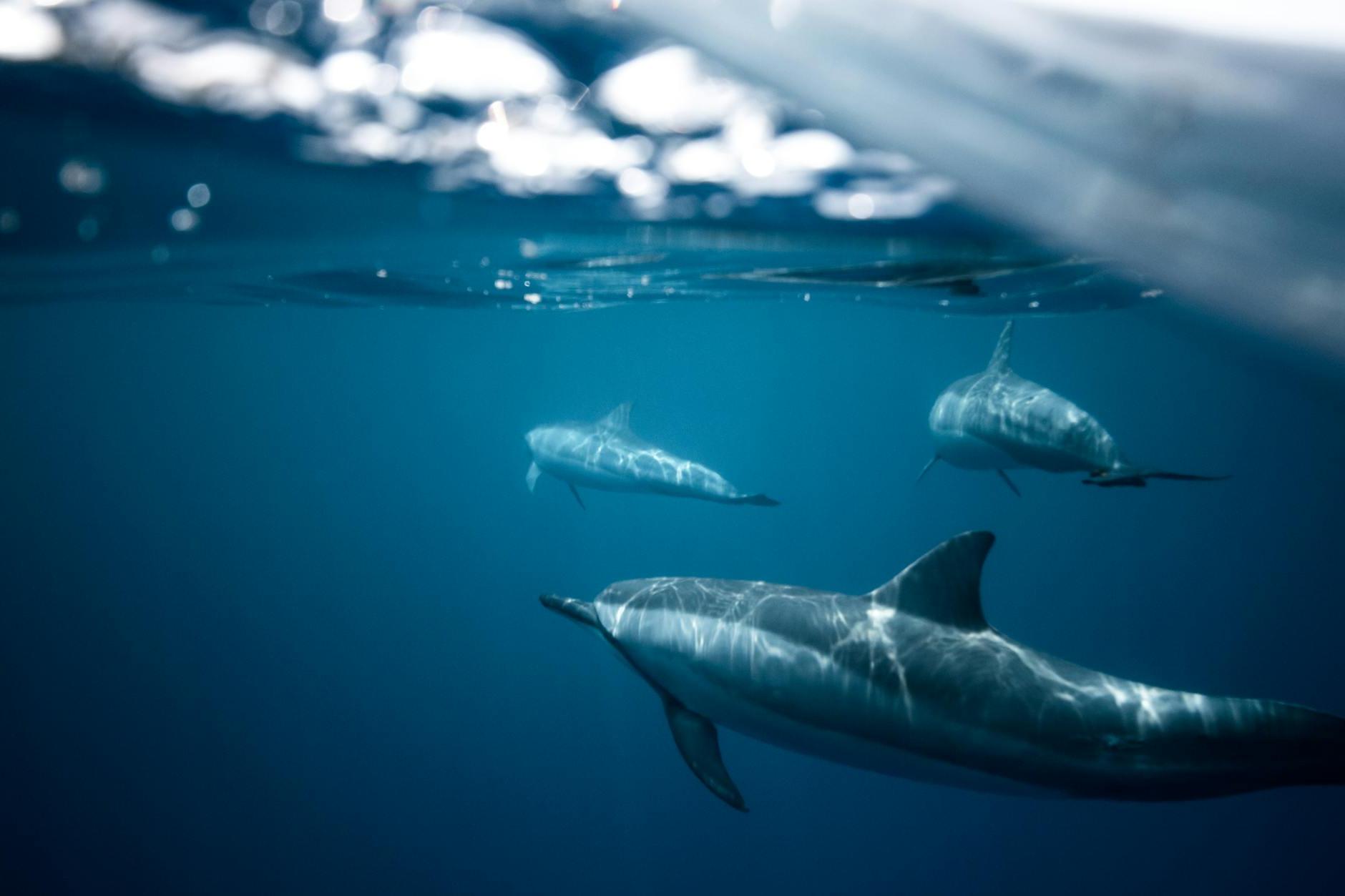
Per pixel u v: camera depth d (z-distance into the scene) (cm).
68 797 2316
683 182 537
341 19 313
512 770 2383
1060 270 802
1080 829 2075
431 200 586
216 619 4009
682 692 541
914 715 434
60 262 814
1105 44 284
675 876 2009
